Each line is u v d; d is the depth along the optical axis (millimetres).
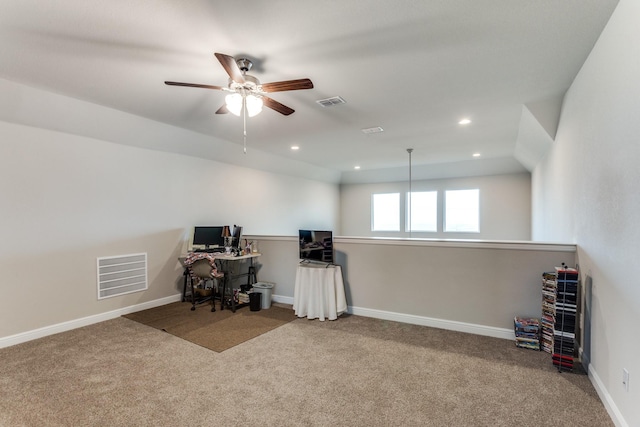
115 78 2838
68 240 3658
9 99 3025
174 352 3016
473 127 4461
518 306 3268
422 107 3629
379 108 3662
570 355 2590
